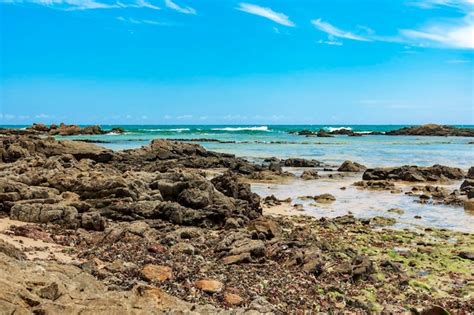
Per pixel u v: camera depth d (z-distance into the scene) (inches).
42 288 391.5
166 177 1041.5
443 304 562.9
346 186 1721.2
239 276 606.2
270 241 774.5
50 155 1969.7
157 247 690.2
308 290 579.2
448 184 1822.1
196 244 753.6
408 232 959.0
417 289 615.2
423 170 1956.2
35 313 364.2
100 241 722.2
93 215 820.6
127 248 684.1
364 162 2568.9
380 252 786.2
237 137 5221.5
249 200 1107.3
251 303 511.8
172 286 539.8
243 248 695.7
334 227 984.3
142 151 2266.2
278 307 516.4
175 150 2363.4
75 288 429.1
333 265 672.4
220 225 928.3
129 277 551.5
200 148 2444.6
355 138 5260.8
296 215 1138.7
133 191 959.0
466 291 608.4
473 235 935.0
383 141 4653.1
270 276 617.3
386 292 598.9
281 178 1908.2
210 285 544.1
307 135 5802.2
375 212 1210.6
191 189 979.3
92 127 5447.8
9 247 530.9
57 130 5108.3
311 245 760.3
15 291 370.3
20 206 832.9
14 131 4453.7
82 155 2011.6
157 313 403.5
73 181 980.6
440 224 1063.6
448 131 6092.5
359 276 642.8
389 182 1758.1
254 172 2038.6
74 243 709.3
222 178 1125.1
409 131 6299.2
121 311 390.3
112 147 3430.1
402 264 722.2
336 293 580.4
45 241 699.4
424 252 795.4
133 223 829.2
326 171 2204.7
